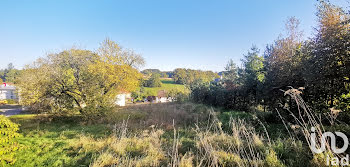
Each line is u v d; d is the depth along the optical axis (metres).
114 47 16.17
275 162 2.74
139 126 7.20
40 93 9.27
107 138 5.40
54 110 9.30
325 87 4.98
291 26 8.05
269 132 5.28
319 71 4.73
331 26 4.63
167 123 7.57
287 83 6.48
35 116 10.17
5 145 3.64
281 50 7.61
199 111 10.52
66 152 4.32
